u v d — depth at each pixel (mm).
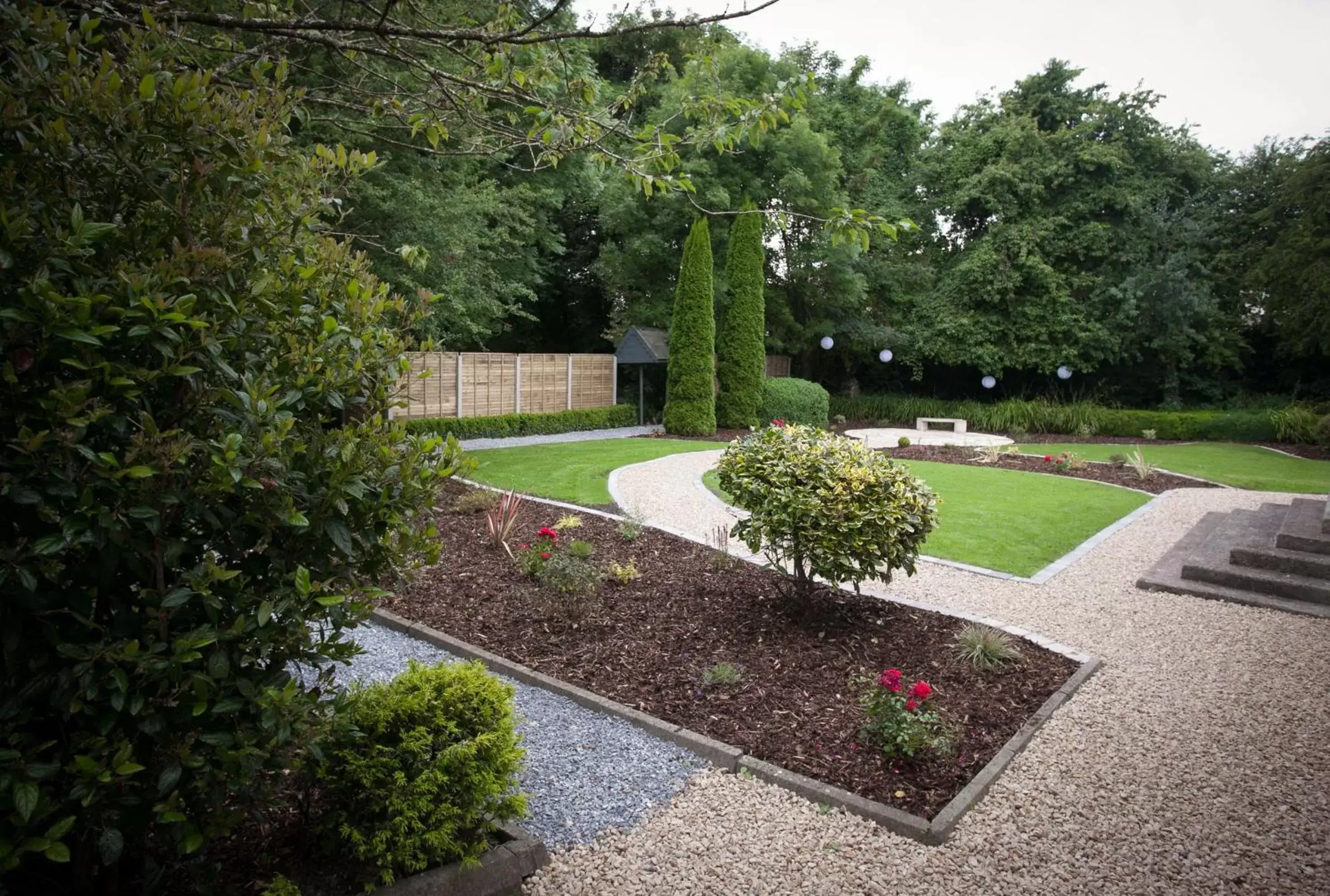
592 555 6656
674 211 19344
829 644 4730
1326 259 18375
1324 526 6543
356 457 2025
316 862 2473
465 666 2871
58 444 1585
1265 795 3242
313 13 2578
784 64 19234
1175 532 8500
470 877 2480
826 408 21297
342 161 2316
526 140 3275
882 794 3164
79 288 1588
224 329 1953
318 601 1907
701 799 3148
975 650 4512
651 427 20609
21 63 1638
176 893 2229
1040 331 21391
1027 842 2896
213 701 1894
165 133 1808
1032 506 9898
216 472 1704
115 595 1875
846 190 22047
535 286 23469
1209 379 22422
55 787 1835
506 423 17031
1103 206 21922
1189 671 4609
